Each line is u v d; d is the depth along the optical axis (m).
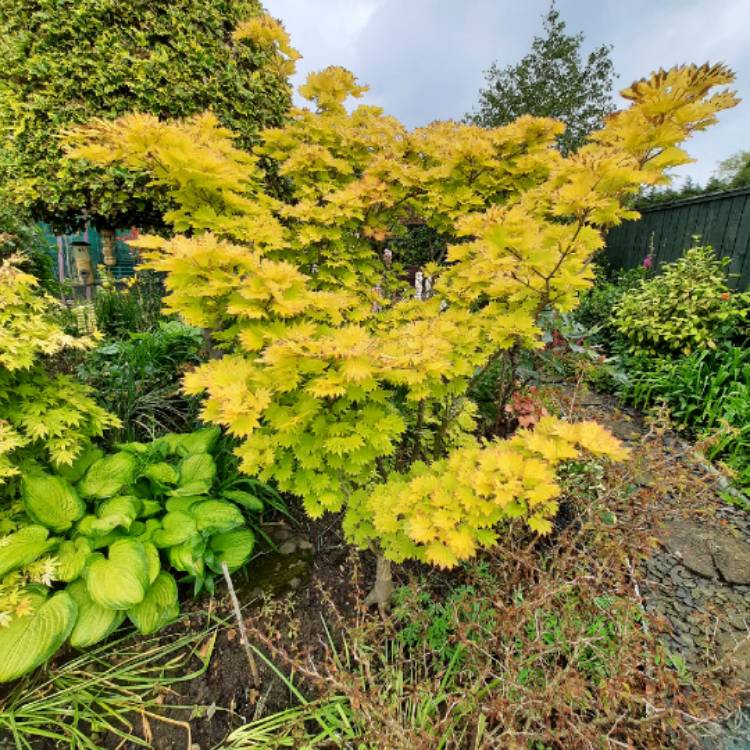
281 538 2.03
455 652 1.44
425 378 1.36
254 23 2.40
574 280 1.51
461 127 2.29
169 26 2.90
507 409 2.46
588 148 1.47
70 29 2.81
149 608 1.49
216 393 1.15
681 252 4.78
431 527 1.13
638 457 1.95
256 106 3.24
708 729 1.33
